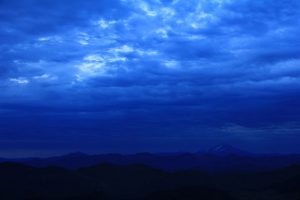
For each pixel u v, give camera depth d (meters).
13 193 64.31
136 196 65.88
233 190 69.19
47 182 69.81
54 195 65.38
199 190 64.06
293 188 71.88
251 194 68.25
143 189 72.06
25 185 67.56
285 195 69.19
